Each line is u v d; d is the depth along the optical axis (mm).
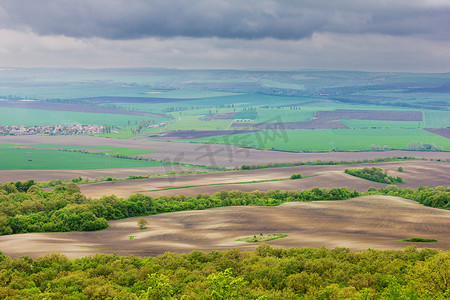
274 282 48781
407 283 39844
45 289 49750
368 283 45156
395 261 52188
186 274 53844
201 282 48344
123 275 54125
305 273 49438
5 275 53750
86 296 46469
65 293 47219
